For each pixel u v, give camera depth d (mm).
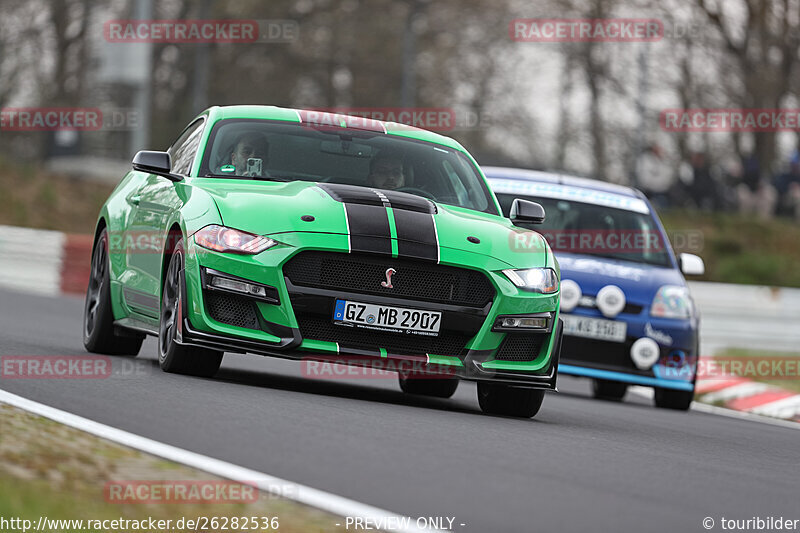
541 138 162750
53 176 116688
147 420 19734
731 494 18328
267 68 176250
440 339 25938
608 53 147125
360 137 30000
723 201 109812
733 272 99125
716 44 132500
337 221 25781
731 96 130500
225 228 25750
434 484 16375
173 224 27156
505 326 26125
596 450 21781
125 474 15359
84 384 23750
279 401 23891
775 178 113688
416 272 25750
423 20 172000
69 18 160750
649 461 21062
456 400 31547
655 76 137625
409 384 32438
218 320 25516
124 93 156250
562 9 141375
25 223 106750
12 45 160750
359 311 25391
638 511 15898
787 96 128500
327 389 28938
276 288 25266
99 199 115062
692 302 40438
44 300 59438
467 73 170500
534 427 24969
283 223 25734
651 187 108625
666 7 134750
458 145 31375
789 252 105688
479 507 15133
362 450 18562
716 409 41781
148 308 28344
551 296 26844
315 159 28922
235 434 18984
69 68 161750
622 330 39250
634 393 47062
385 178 28844
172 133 175500
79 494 14094
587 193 42844
